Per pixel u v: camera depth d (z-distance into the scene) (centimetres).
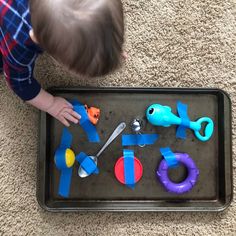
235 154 101
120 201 98
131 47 101
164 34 102
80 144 97
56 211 95
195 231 99
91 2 63
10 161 97
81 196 97
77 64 67
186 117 98
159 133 99
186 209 97
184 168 99
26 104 98
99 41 64
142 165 98
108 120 98
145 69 101
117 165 96
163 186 98
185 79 102
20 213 96
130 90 98
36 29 66
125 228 98
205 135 99
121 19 66
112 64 67
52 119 97
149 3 102
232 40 103
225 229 99
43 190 95
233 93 102
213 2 102
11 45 76
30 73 84
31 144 98
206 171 99
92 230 97
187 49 102
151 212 98
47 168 96
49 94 92
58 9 63
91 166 95
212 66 102
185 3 103
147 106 99
